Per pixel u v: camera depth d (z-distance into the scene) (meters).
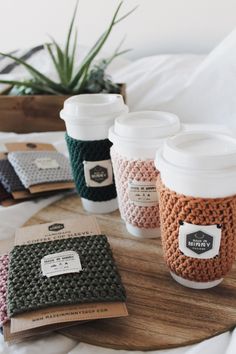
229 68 0.76
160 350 0.33
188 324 0.34
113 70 1.02
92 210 0.53
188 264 0.36
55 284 0.34
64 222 0.45
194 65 0.91
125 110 0.47
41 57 1.06
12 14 1.21
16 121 0.86
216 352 0.32
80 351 0.33
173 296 0.37
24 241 0.41
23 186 0.57
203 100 0.80
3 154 0.65
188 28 1.02
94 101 0.49
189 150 0.32
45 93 0.86
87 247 0.39
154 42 1.07
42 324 0.31
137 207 0.44
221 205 0.32
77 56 1.03
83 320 0.33
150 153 0.39
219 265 0.35
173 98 0.82
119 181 0.44
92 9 1.10
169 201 0.34
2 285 0.36
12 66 1.05
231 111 0.77
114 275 0.35
